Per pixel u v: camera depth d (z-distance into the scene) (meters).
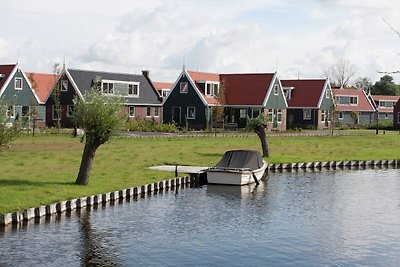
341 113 90.88
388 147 49.16
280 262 16.50
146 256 16.69
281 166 36.34
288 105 78.00
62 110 64.81
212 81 69.44
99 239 18.22
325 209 23.84
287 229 20.23
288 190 28.47
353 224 21.19
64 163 30.44
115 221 20.61
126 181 26.33
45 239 17.94
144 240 18.31
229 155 31.33
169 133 58.94
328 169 37.31
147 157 35.38
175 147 42.44
